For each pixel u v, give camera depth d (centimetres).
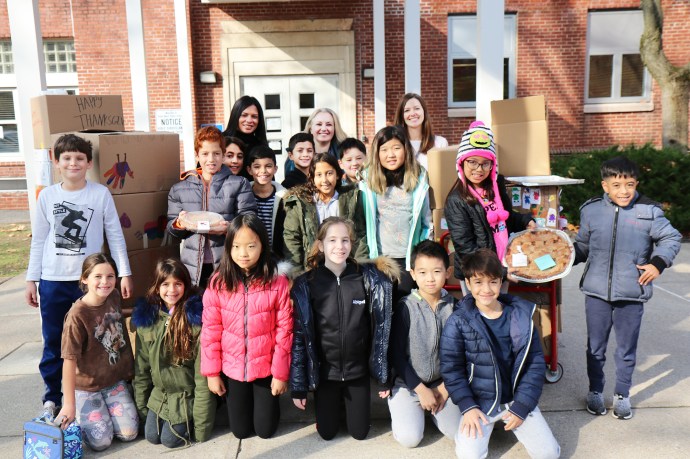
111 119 430
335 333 292
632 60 1198
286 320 293
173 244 378
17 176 1263
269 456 290
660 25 959
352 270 300
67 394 286
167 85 1132
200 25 1124
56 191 323
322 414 301
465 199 324
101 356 300
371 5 1124
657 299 548
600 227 320
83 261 321
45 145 400
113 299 312
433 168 369
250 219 287
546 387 361
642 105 1193
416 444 294
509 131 384
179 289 298
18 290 657
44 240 328
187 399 302
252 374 292
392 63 1141
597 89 1209
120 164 346
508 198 345
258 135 456
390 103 1152
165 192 373
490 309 287
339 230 289
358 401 299
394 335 301
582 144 1203
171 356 296
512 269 327
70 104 406
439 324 299
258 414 303
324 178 339
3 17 1236
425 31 1159
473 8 1156
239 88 1141
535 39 1173
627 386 319
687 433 302
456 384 282
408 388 298
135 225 357
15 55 463
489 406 279
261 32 1123
